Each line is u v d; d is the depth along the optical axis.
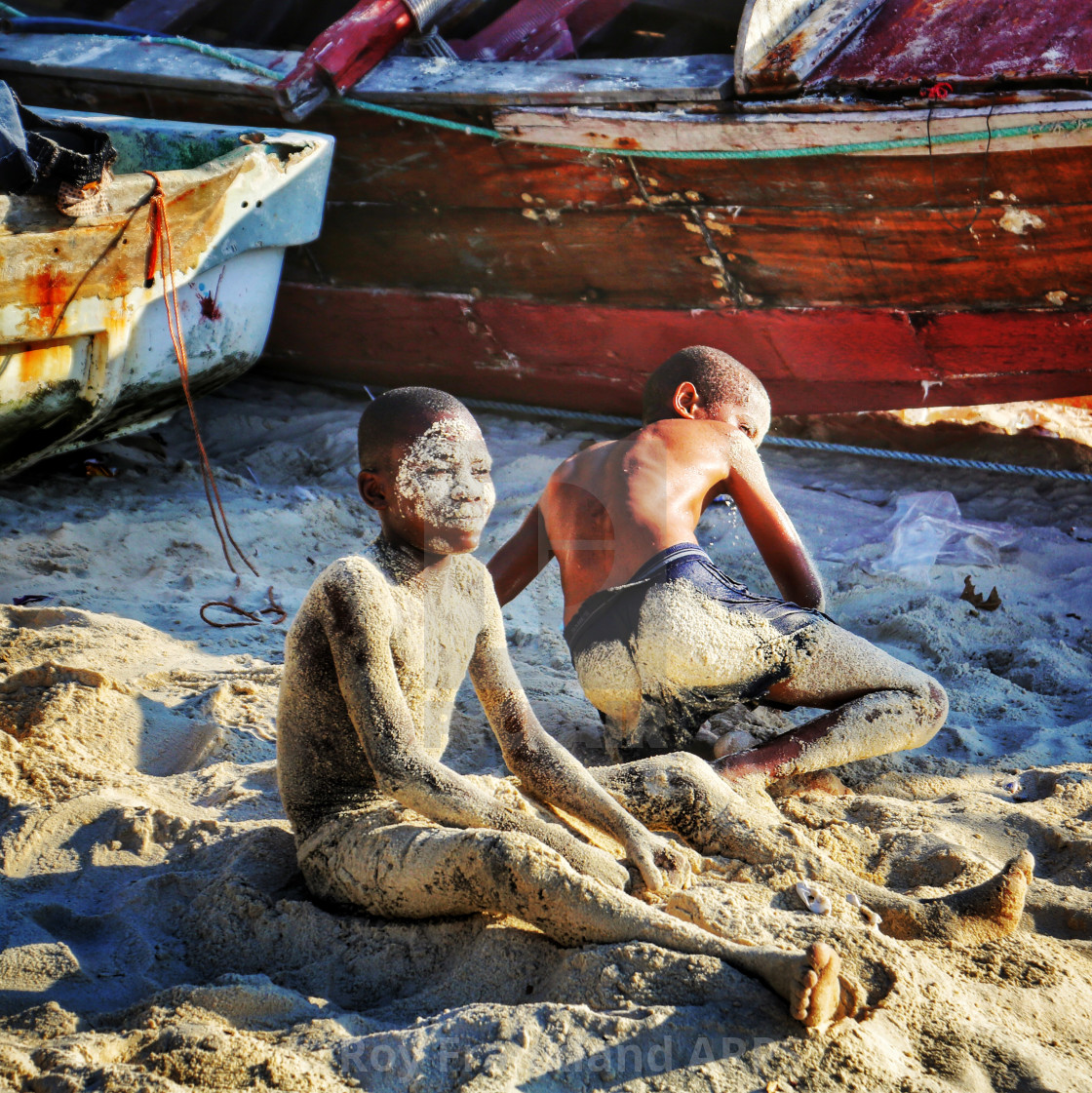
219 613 5.02
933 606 5.20
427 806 2.71
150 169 6.67
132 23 8.31
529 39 7.19
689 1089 2.15
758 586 5.55
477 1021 2.29
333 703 2.89
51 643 4.41
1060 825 3.37
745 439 4.02
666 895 2.73
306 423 7.81
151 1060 2.21
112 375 5.94
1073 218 5.37
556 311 6.98
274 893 2.93
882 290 6.08
